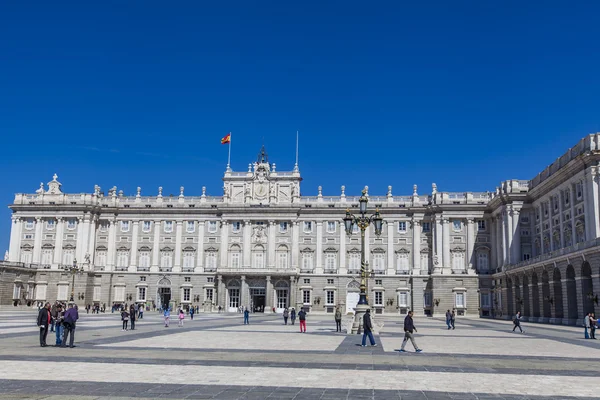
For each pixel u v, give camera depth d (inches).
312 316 4074.8
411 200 4603.8
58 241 4687.5
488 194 4411.9
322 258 4589.1
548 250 3590.1
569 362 1079.6
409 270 4505.4
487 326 2709.2
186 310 4247.0
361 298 1891.0
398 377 845.8
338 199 4667.8
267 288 4446.4
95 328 2004.2
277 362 1018.1
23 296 4441.4
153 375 842.8
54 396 677.9
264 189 4707.2
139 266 4729.3
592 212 2842.0
